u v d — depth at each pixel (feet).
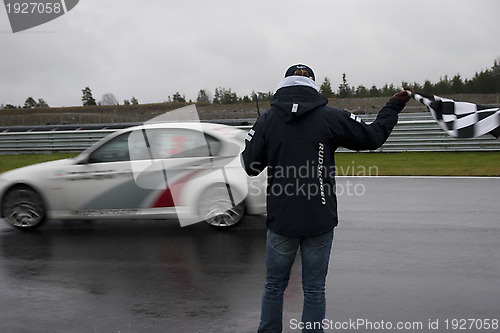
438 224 17.74
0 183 17.29
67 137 48.83
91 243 15.64
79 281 12.07
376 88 198.70
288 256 7.51
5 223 18.69
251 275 12.40
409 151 41.52
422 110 91.50
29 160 43.91
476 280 11.81
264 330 7.91
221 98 246.27
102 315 9.98
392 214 19.57
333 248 14.79
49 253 14.56
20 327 9.40
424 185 26.86
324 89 216.74
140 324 9.52
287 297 10.84
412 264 13.12
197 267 13.08
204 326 9.41
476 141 39.70
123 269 12.98
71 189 16.96
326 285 11.59
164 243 15.53
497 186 25.94
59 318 9.84
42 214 17.34
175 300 10.77
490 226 17.29
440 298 10.69
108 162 16.81
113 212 16.88
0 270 12.98
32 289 11.54
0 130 77.36
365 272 12.51
